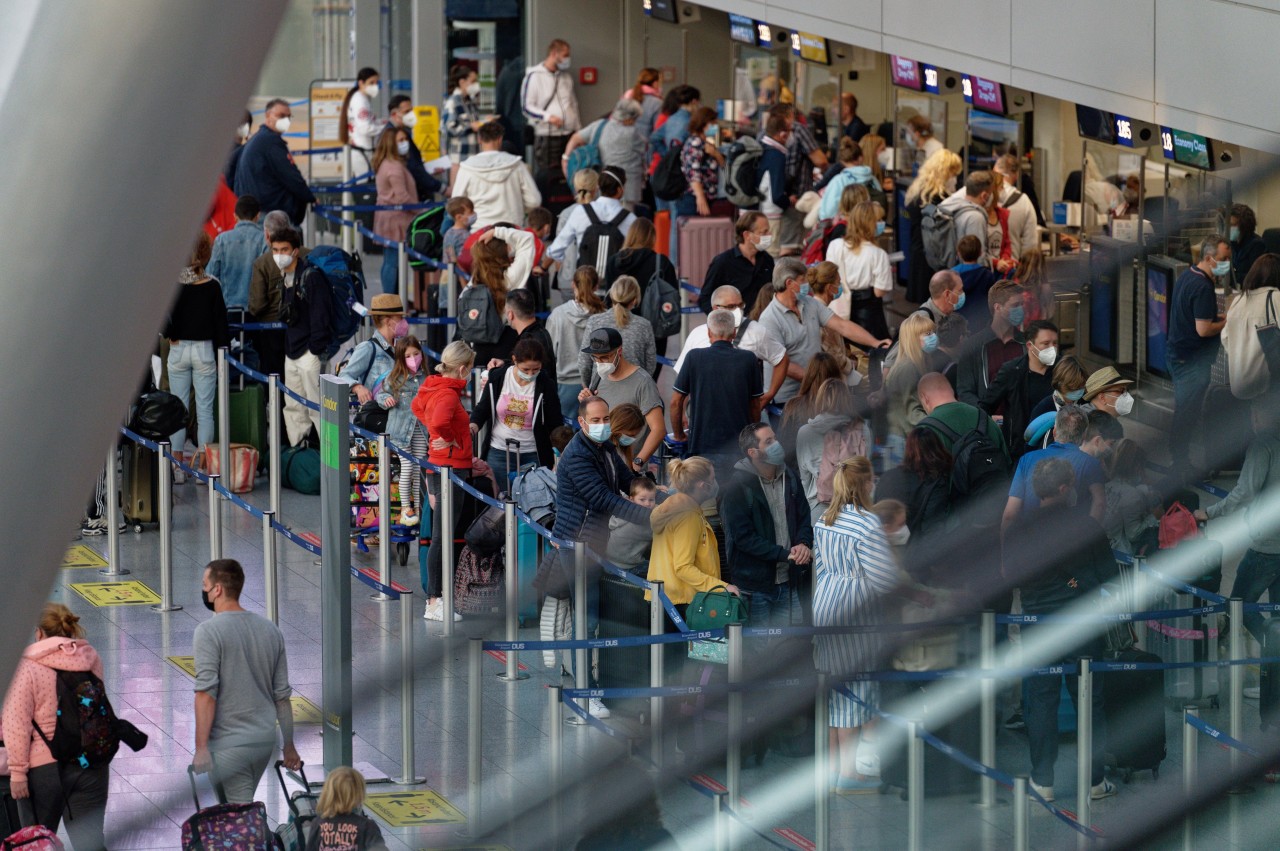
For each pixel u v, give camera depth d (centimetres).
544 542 2370
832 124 3997
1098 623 2012
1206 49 2475
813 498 2364
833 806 1964
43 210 466
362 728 2095
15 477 496
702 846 1819
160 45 457
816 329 2683
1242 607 2011
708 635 1883
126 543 2750
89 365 489
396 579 2609
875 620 1989
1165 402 2769
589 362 2655
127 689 2173
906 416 2547
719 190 4178
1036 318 2942
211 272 3164
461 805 1892
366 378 2714
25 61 453
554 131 4972
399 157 3966
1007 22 2980
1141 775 2048
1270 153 2419
